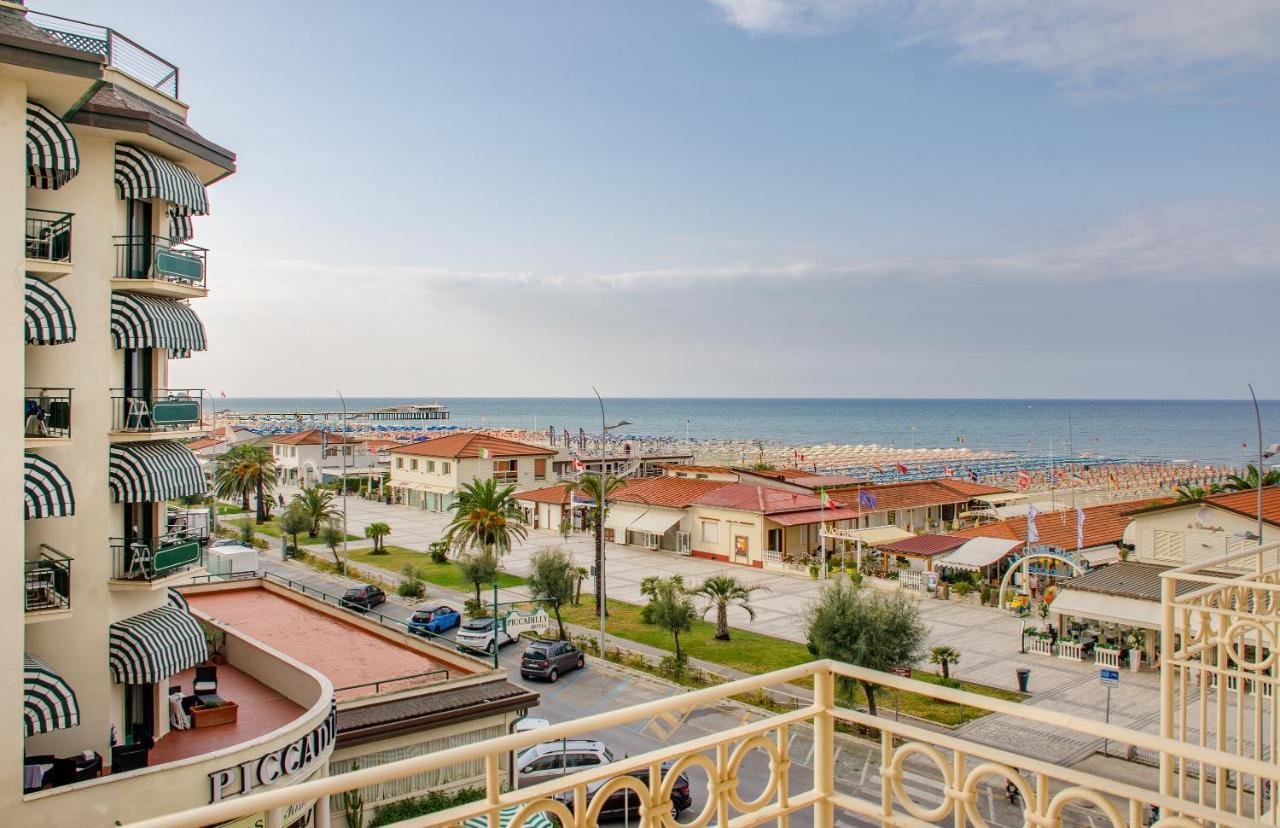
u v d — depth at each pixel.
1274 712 6.38
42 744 17.62
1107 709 28.81
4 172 14.92
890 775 4.91
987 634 41.91
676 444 155.12
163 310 19.53
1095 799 4.04
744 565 60.44
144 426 19.27
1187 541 38.91
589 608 47.34
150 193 18.95
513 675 35.50
